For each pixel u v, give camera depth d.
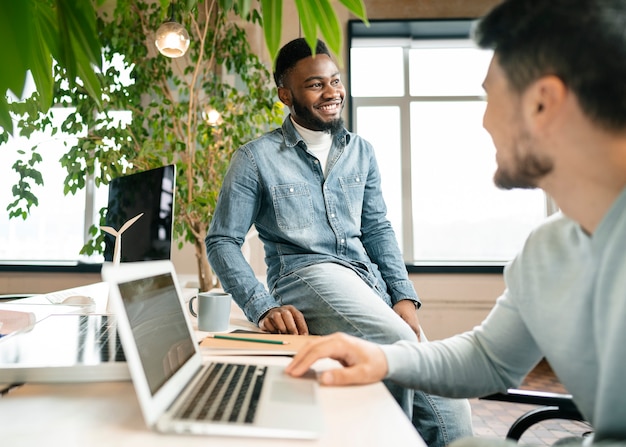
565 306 0.51
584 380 0.50
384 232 1.36
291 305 1.03
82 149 2.22
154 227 1.14
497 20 0.47
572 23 0.41
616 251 0.43
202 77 2.57
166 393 0.45
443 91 3.53
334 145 1.32
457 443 0.37
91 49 0.64
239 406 0.45
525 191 3.41
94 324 0.81
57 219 3.49
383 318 0.92
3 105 0.63
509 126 0.47
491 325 0.67
